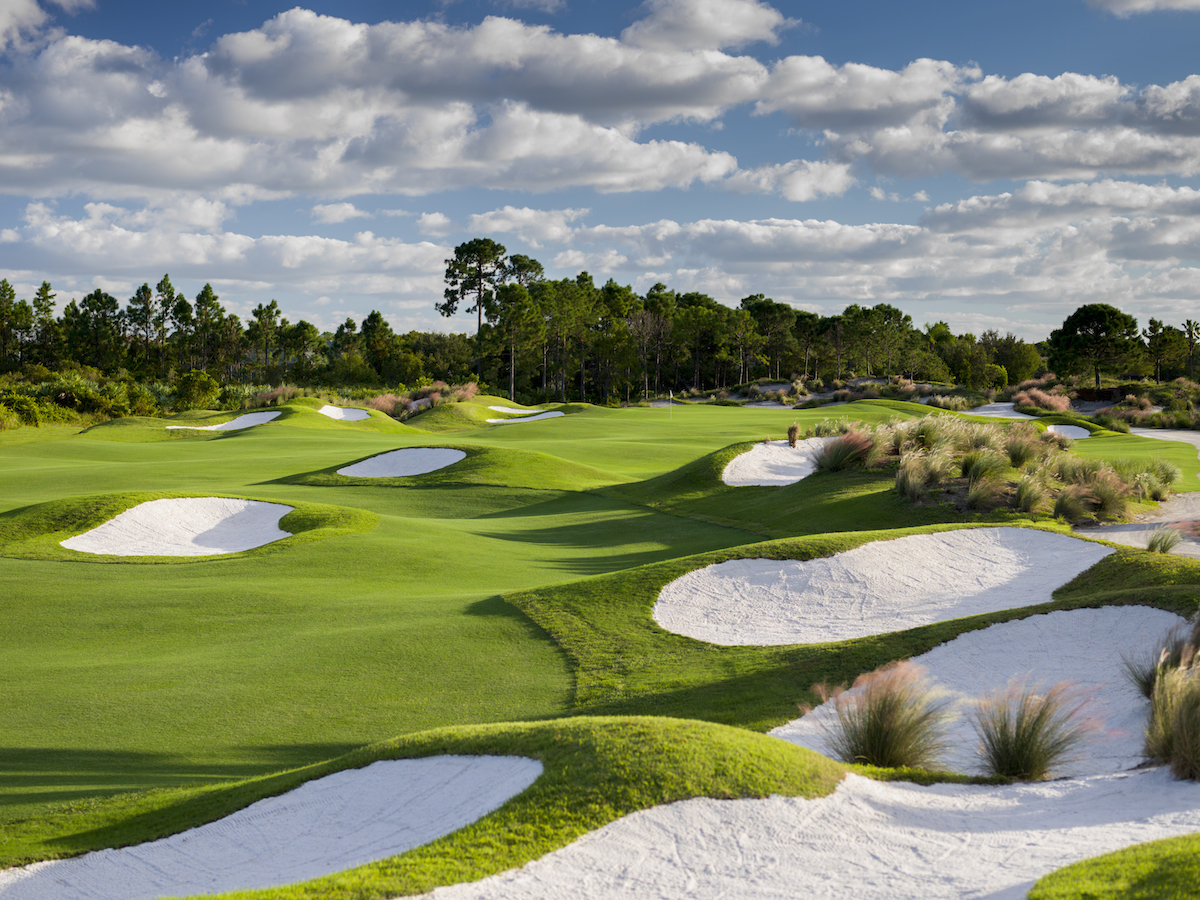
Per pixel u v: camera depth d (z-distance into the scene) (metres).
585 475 28.41
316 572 15.44
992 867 4.02
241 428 47.81
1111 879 3.60
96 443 38.69
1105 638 8.83
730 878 4.05
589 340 95.00
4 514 19.08
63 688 9.48
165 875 5.00
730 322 96.62
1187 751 5.37
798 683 8.54
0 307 95.75
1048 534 13.93
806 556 13.02
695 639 10.55
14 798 6.57
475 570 15.88
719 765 5.04
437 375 99.00
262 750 7.75
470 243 88.94
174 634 11.75
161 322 107.56
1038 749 6.04
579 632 10.98
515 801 4.83
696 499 23.42
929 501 18.48
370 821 5.21
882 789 5.31
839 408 51.25
